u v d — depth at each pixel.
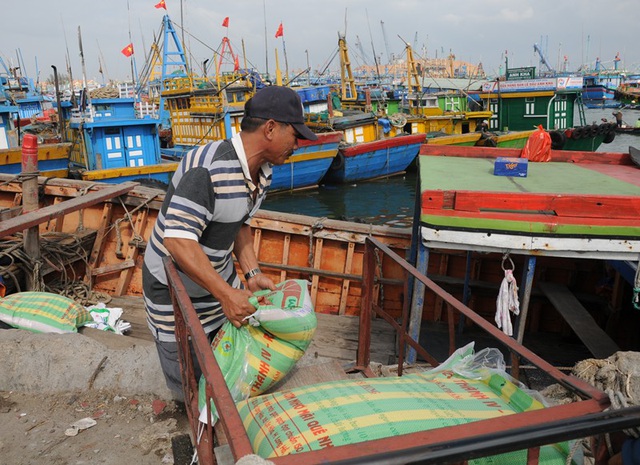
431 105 29.14
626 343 5.54
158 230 2.51
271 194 19.78
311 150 19.16
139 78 29.80
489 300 6.13
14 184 7.88
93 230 6.93
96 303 6.01
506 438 1.23
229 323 2.54
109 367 3.75
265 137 2.28
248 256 2.83
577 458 1.83
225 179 2.25
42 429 3.28
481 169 4.99
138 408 3.51
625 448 2.07
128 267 6.61
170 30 23.45
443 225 3.76
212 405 2.29
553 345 5.73
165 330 2.65
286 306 2.48
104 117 16.81
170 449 3.11
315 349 5.17
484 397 2.04
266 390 2.61
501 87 30.08
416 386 2.14
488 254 6.02
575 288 6.02
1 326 4.45
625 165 5.41
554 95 28.38
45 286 5.82
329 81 44.62
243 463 1.15
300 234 6.30
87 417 3.40
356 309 6.29
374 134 22.47
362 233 6.12
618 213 3.60
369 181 22.12
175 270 2.35
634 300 3.69
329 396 2.02
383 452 1.20
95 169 15.94
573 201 3.65
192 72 22.08
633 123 48.97
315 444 1.73
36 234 5.65
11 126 16.05
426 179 4.40
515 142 24.86
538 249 3.68
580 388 1.61
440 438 1.31
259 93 2.29
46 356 3.77
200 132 20.36
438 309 6.22
